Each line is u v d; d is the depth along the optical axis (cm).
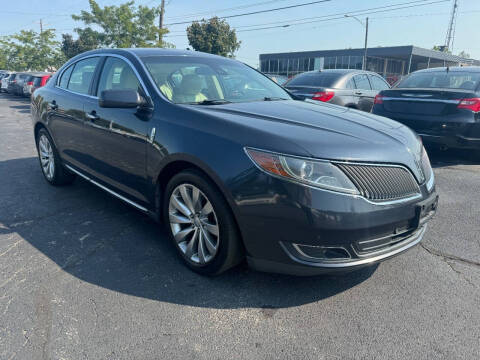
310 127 257
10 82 2511
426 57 4859
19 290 260
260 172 229
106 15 2617
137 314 238
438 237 355
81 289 263
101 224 370
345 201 222
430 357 208
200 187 260
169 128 281
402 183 245
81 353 206
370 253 237
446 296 263
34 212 398
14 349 207
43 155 493
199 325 230
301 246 229
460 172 585
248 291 265
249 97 354
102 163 361
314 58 5166
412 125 614
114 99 290
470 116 563
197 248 282
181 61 363
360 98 852
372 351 212
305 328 230
